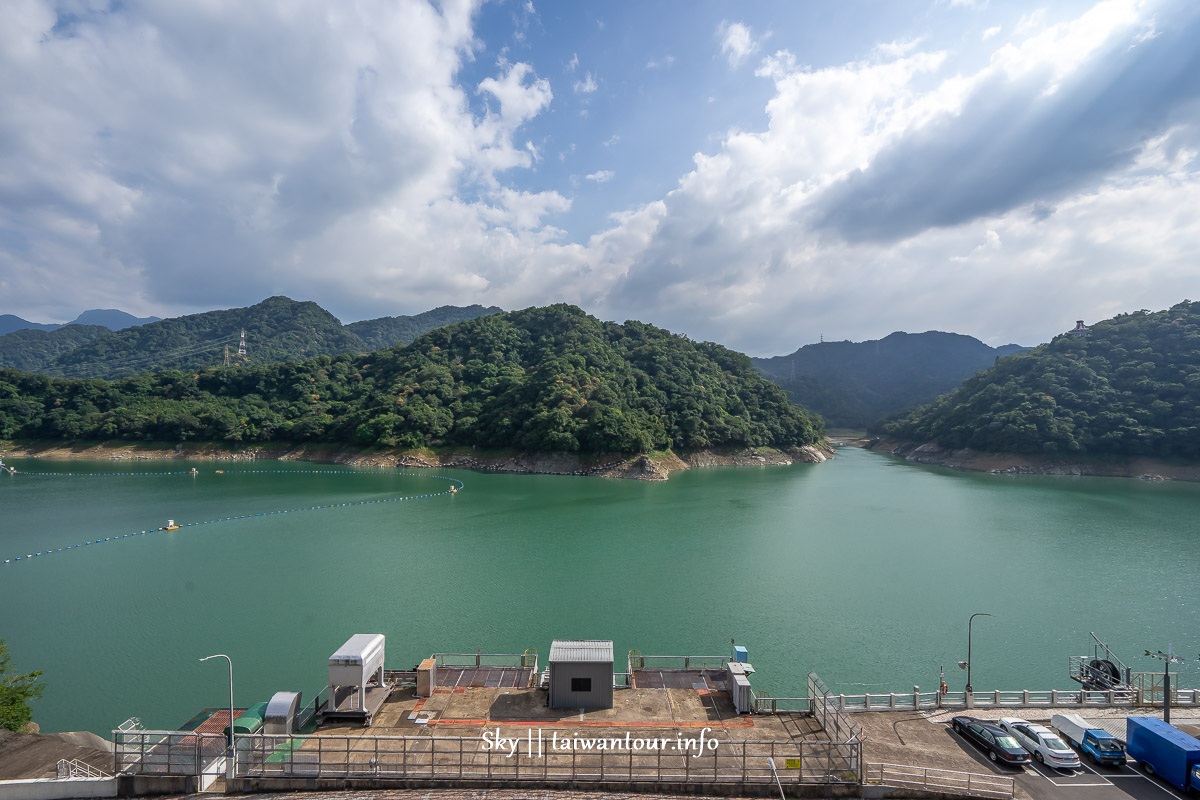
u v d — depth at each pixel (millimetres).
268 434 170250
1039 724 29047
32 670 40344
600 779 21625
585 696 27438
